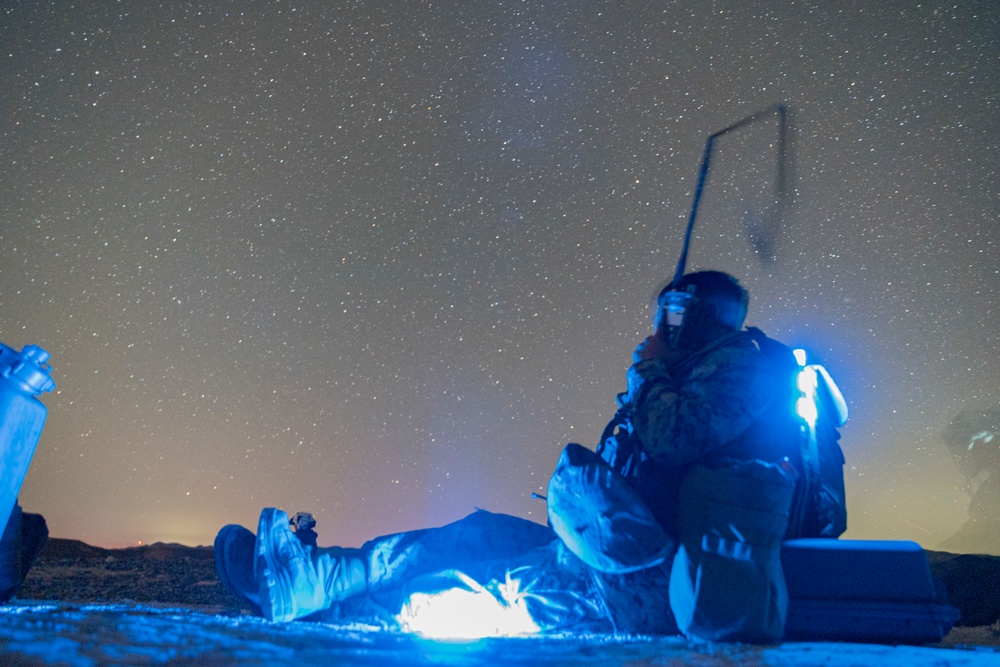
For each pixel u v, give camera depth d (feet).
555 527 8.68
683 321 9.30
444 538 9.70
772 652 7.20
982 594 13.07
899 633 8.12
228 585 9.34
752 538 7.93
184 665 5.56
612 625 8.75
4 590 9.20
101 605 9.77
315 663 5.93
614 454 9.32
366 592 9.43
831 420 9.93
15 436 7.75
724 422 8.38
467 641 7.50
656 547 8.30
